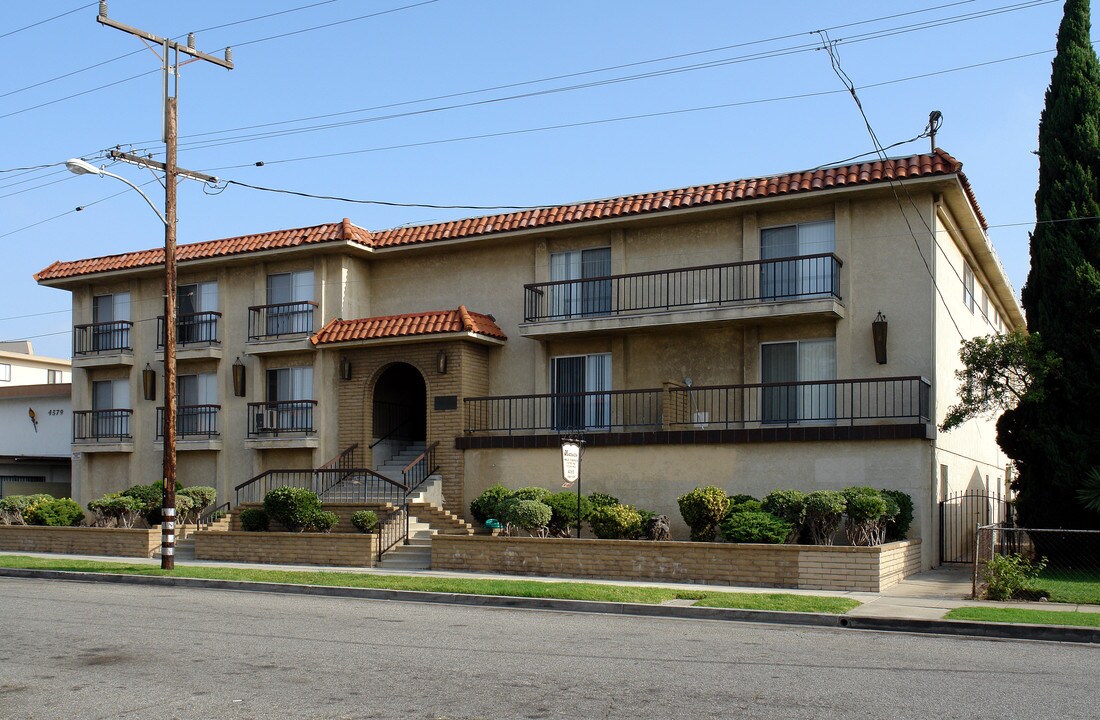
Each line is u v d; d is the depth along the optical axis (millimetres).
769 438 21516
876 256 22406
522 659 11078
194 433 29922
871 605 15289
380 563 22062
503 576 19625
